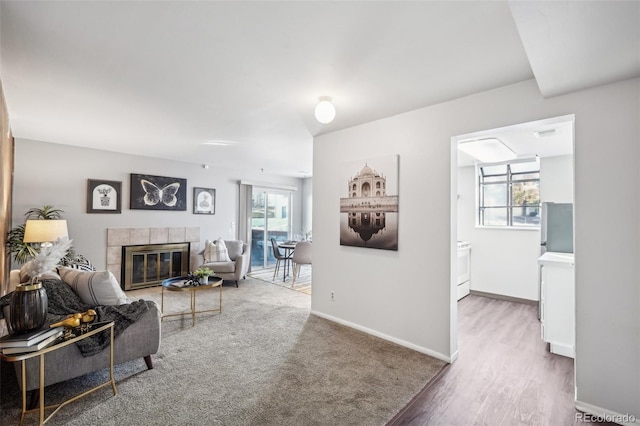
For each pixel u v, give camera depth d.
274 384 2.28
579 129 2.09
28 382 1.89
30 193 4.35
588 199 2.05
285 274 6.41
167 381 2.30
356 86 2.46
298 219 8.43
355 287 3.46
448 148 2.75
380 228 3.20
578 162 2.09
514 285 4.79
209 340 3.08
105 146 4.73
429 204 2.86
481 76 2.27
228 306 4.27
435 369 2.55
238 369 2.50
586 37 1.48
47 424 1.81
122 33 1.77
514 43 1.83
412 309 2.96
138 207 5.36
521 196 5.07
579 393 2.05
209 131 3.84
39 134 4.03
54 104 2.90
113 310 2.37
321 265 3.86
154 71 2.24
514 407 2.06
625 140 1.94
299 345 2.98
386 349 2.92
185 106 2.95
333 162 3.75
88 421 1.84
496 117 2.47
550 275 2.92
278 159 5.80
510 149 4.21
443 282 2.76
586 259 2.05
